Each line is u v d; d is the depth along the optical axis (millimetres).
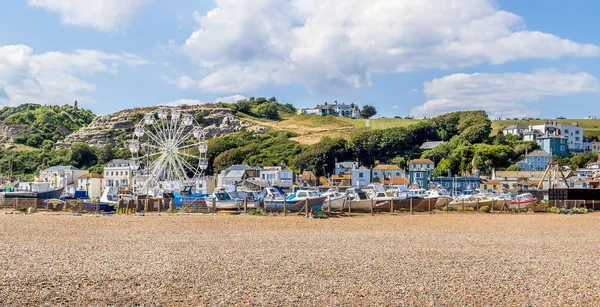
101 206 61750
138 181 92750
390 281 22328
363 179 136500
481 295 20188
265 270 24375
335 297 19734
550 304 19094
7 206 67125
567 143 177000
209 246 32125
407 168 155000
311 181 133875
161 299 19219
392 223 49188
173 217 53500
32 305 18219
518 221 52688
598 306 18891
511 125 196500
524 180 128500
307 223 48281
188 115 94812
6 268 23828
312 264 26000
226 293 20109
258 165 159375
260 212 58125
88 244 32312
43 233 37625
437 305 18875
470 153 156875
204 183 98375
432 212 63156
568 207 71250
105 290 20297
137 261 26312
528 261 27406
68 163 187500
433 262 26875
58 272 23188
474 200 68438
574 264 26562
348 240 35688
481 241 35688
